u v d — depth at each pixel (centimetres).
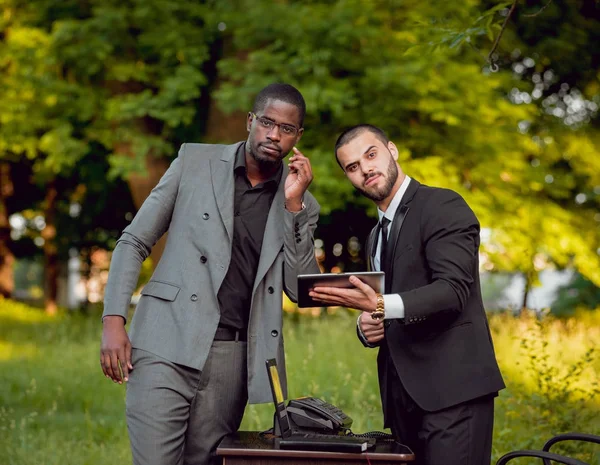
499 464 304
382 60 1088
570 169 1414
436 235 306
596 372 664
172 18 1110
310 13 1059
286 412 310
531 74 1384
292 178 331
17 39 1152
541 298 1848
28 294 4441
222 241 329
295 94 329
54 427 610
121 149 1184
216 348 330
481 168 1152
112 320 317
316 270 342
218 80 1173
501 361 756
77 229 1952
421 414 312
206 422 332
